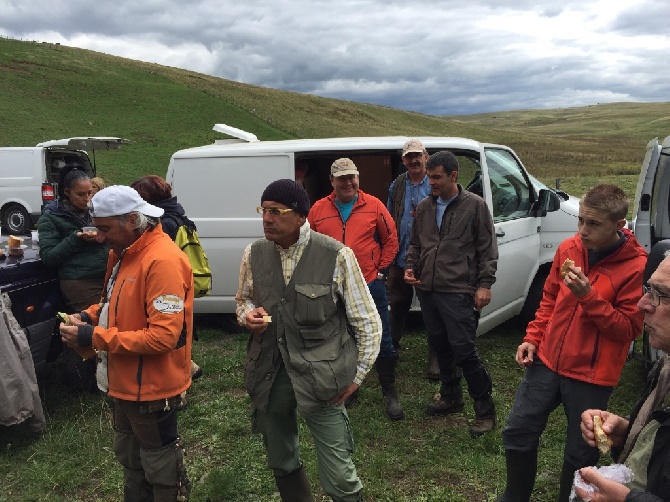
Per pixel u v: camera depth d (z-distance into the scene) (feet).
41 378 17.37
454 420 14.44
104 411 15.12
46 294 15.31
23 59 151.43
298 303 8.63
